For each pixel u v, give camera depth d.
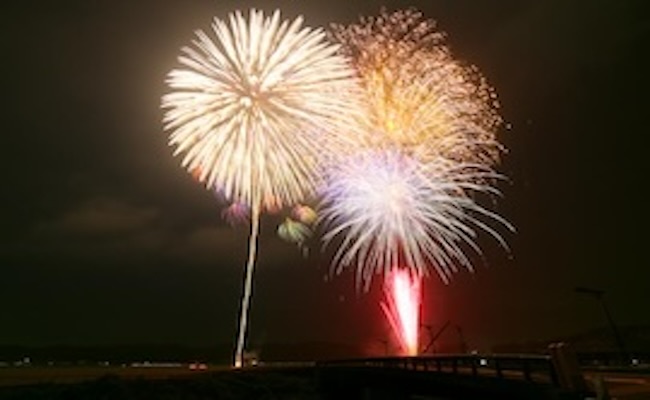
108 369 85.06
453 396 28.20
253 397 53.12
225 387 54.81
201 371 70.12
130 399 49.28
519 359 20.02
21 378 63.09
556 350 16.59
